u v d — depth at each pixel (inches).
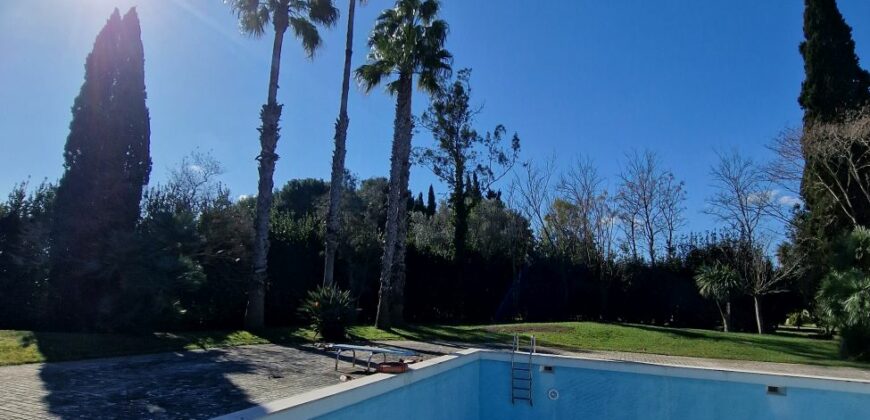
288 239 734.5
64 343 394.3
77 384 278.7
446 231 1333.7
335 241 644.7
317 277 768.9
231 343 466.0
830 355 542.6
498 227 1179.3
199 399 255.3
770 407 349.4
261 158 589.3
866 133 682.2
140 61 557.6
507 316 1050.7
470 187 1043.3
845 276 536.7
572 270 1055.6
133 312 461.7
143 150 551.5
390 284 701.3
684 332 706.2
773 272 912.3
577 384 394.6
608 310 1037.2
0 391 255.9
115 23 546.3
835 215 695.1
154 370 328.5
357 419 249.3
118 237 478.0
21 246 489.4
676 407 370.0
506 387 412.2
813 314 725.9
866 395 330.0
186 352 406.9
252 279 575.2
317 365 365.4
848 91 741.9
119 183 520.4
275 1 599.2
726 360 505.4
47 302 484.4
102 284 482.9
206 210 682.8
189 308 571.8
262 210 584.7
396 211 688.4
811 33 778.2
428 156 1016.9
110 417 218.8
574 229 1095.0
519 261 1090.7
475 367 413.1
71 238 494.6
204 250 592.4
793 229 872.9
